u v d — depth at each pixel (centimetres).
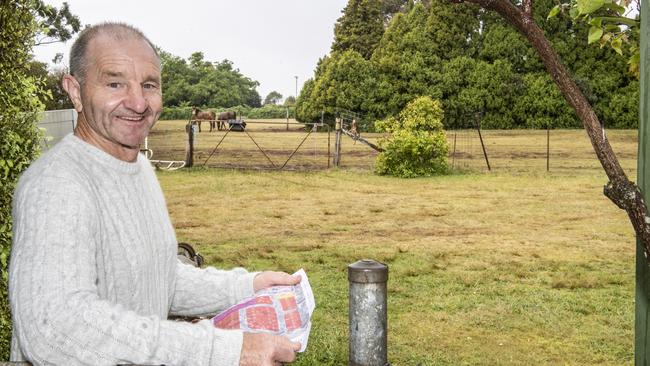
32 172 136
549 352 491
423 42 3678
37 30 355
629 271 734
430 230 997
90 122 147
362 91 3706
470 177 1700
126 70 146
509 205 1241
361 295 205
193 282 177
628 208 116
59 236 126
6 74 338
